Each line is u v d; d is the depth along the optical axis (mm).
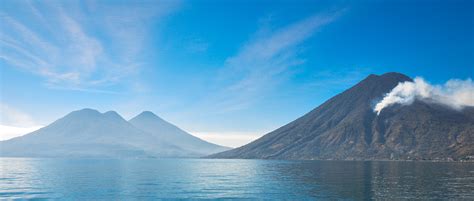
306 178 174250
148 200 104062
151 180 166500
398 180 157625
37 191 123188
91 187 134375
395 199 103000
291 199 104250
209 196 111500
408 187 129500
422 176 180500
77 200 104062
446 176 180500
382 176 181750
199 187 135375
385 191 118812
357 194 112562
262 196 110875
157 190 125688
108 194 115438
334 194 113062
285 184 144750
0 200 105188
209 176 194500
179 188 132125
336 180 159750
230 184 146750
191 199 105938
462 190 120688
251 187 134875
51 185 142125
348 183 145000
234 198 107375
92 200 104000
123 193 117812
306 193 115938
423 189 123438
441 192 115938
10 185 143375
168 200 104188
